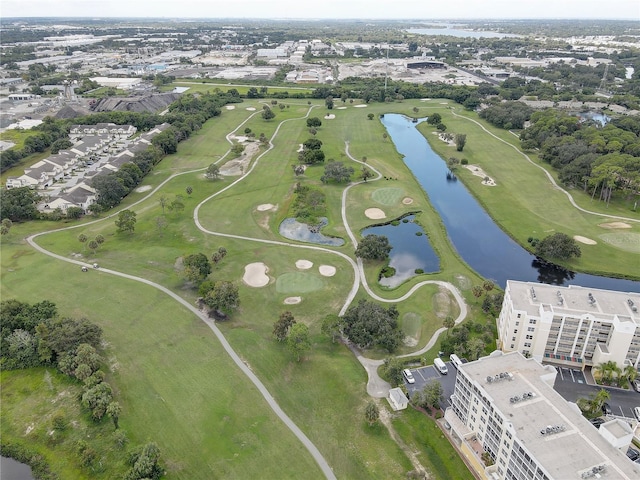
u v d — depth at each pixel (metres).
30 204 164.75
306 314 115.94
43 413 87.12
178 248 145.62
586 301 100.50
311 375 97.12
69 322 103.00
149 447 75.25
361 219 166.38
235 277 130.62
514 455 67.44
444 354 102.38
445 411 85.19
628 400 90.31
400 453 79.62
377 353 103.62
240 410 88.19
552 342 99.88
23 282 126.38
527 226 163.00
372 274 133.50
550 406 71.75
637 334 92.25
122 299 119.75
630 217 167.50
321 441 82.25
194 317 113.88
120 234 153.88
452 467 77.00
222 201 178.75
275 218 166.50
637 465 61.47
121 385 93.06
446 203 184.88
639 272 135.25
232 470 76.50
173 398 90.44
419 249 149.88
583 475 60.06
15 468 78.25
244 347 104.31
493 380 76.94
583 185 192.88
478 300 121.94
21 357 97.88
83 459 76.62
